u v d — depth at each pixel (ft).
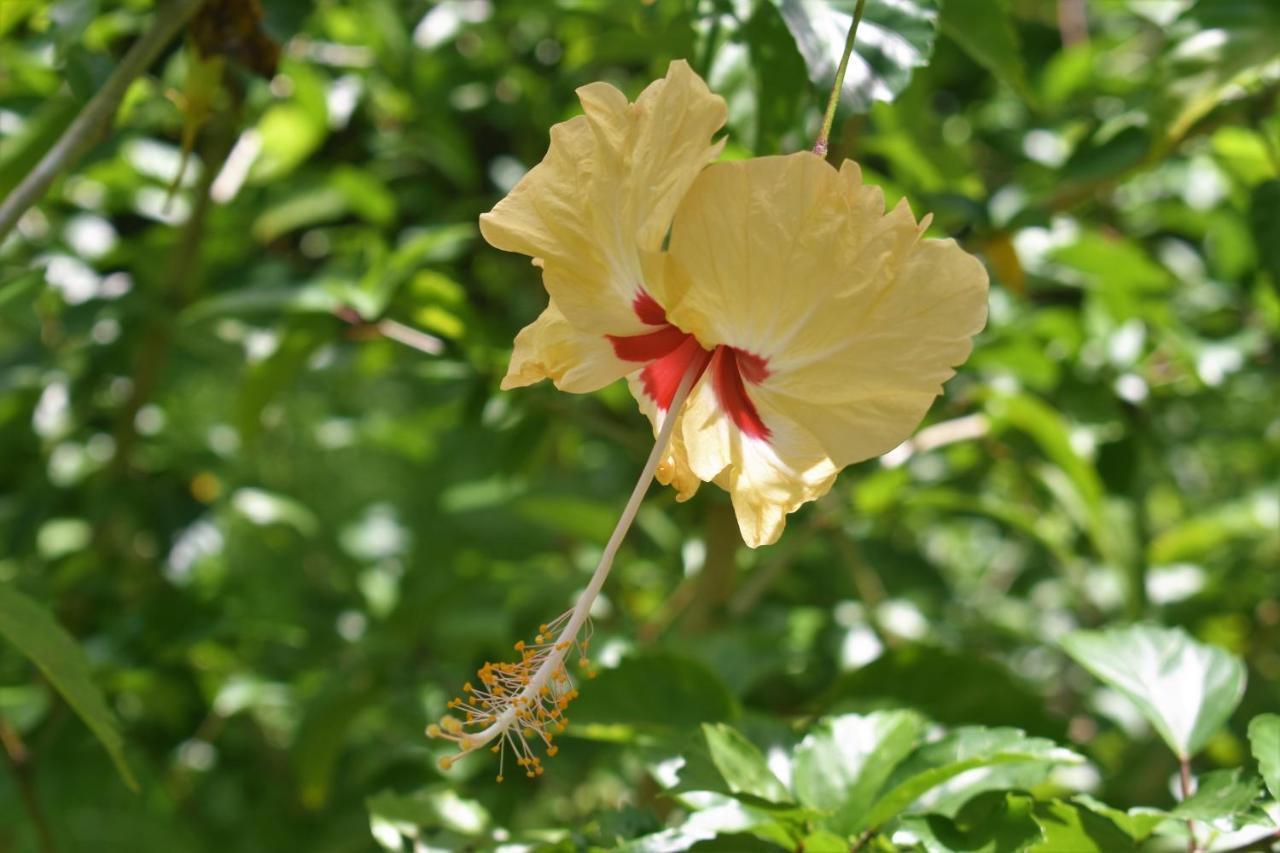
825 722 3.39
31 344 5.14
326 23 5.33
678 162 3.00
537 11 4.90
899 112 4.24
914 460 5.67
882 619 5.30
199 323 5.00
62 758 4.96
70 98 3.84
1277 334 5.39
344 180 5.28
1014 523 4.94
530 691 3.03
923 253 2.97
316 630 5.50
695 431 3.11
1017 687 3.70
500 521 6.81
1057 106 5.74
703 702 3.57
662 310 3.08
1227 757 5.17
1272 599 5.99
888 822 3.32
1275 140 4.39
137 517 5.33
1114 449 5.03
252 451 5.90
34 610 3.42
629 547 6.03
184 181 5.14
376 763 5.18
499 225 3.04
